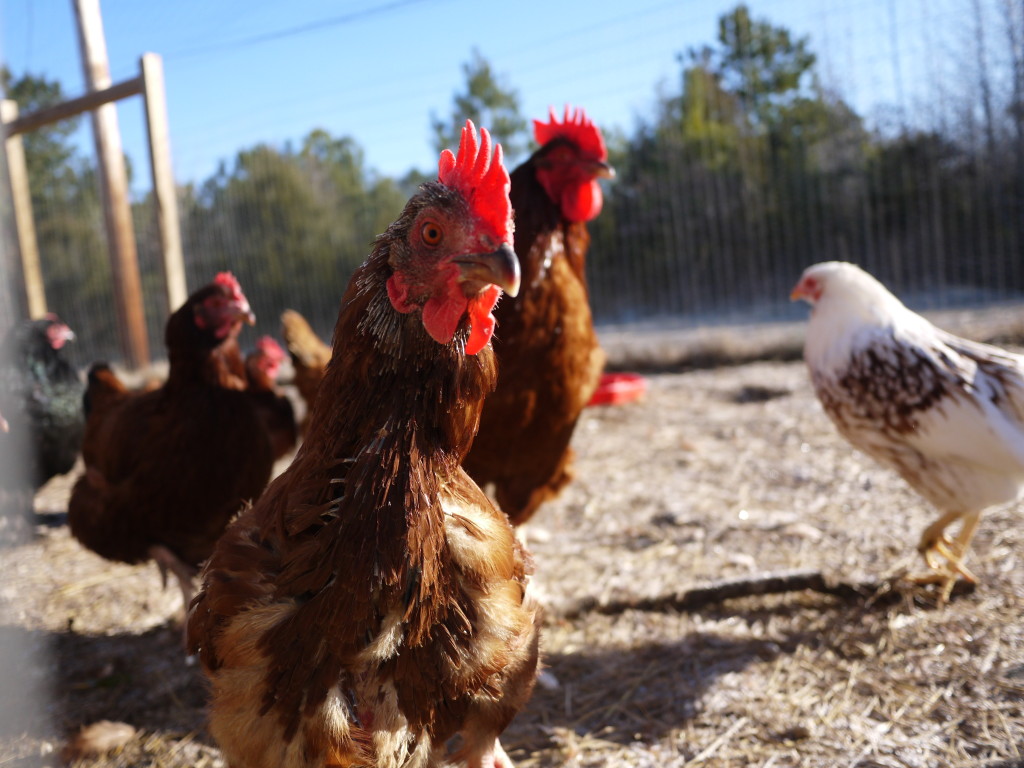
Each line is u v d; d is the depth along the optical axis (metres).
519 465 0.80
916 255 2.21
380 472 0.42
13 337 1.05
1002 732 0.60
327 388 0.44
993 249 2.15
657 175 2.43
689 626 0.79
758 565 0.90
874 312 0.80
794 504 1.08
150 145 1.31
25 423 1.04
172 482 0.76
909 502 1.04
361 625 0.42
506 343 0.73
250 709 0.43
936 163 2.18
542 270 0.75
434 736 0.45
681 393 1.81
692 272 2.42
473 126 0.43
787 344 2.07
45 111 1.46
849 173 2.27
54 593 0.94
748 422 1.49
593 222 2.52
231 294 0.77
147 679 0.76
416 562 0.42
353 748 0.42
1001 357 0.77
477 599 0.45
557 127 0.80
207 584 0.46
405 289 0.41
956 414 0.72
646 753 0.62
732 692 0.68
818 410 1.52
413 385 0.42
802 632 0.77
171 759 0.65
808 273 0.87
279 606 0.43
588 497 1.18
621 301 2.50
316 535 0.42
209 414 0.76
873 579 0.83
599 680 0.72
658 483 1.21
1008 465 0.72
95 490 0.80
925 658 0.70
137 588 0.96
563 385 0.77
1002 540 0.90
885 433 0.78
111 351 2.82
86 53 1.73
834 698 0.66
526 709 0.68
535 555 0.98
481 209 0.41
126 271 2.10
